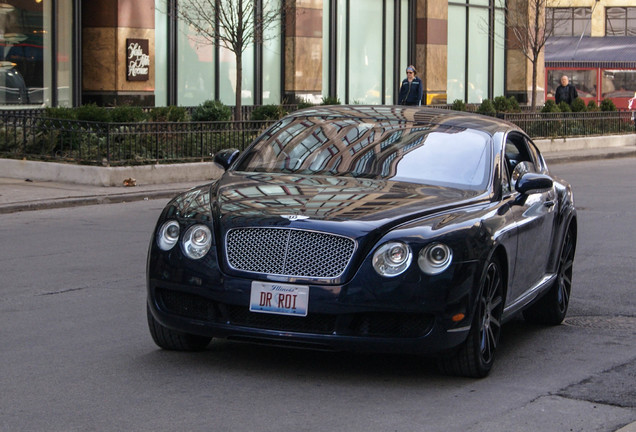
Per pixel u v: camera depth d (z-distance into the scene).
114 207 15.65
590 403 6.08
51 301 8.73
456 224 6.37
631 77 52.28
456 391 6.27
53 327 7.75
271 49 27.89
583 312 9.05
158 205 16.03
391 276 6.08
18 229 13.09
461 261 6.21
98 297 8.95
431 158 7.43
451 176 7.28
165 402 5.84
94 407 5.71
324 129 7.89
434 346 6.16
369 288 6.05
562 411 5.89
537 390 6.35
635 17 67.75
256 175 7.38
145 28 24.06
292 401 5.93
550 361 7.18
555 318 8.47
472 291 6.27
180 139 19.08
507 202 7.23
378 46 31.75
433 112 8.25
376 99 31.81
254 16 24.61
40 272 10.09
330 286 6.07
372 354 7.14
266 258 6.20
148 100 24.33
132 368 6.58
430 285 6.10
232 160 7.96
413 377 6.58
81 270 10.26
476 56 36.12
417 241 6.15
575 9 68.44
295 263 6.15
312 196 6.69
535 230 7.58
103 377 6.35
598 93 53.03
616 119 34.19
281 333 6.16
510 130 8.23
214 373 6.50
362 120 7.98
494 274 6.70
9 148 18.91
